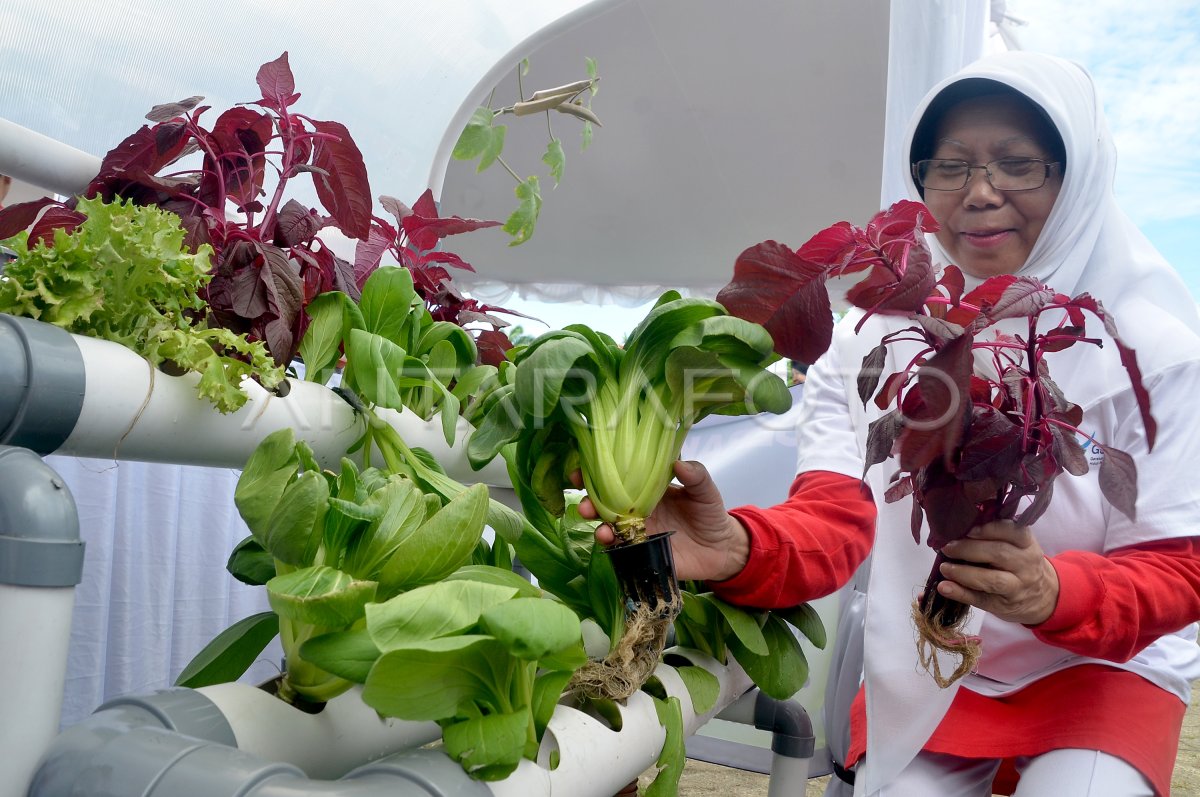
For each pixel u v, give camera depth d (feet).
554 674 1.52
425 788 1.17
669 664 2.35
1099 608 2.34
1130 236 3.09
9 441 1.40
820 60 4.50
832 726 3.96
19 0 2.44
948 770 2.92
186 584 4.39
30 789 1.17
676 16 4.37
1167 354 2.70
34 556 1.21
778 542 2.35
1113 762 2.52
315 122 2.27
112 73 2.69
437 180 3.76
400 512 1.47
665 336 1.76
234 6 2.83
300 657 1.48
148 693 1.33
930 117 3.02
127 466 4.10
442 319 2.90
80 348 1.49
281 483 1.48
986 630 2.92
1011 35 4.25
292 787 1.06
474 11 3.31
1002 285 1.98
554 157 3.84
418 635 1.21
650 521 2.23
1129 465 1.98
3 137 2.23
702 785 5.41
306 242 2.27
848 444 3.11
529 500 2.15
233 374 1.77
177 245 1.70
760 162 5.17
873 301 1.90
